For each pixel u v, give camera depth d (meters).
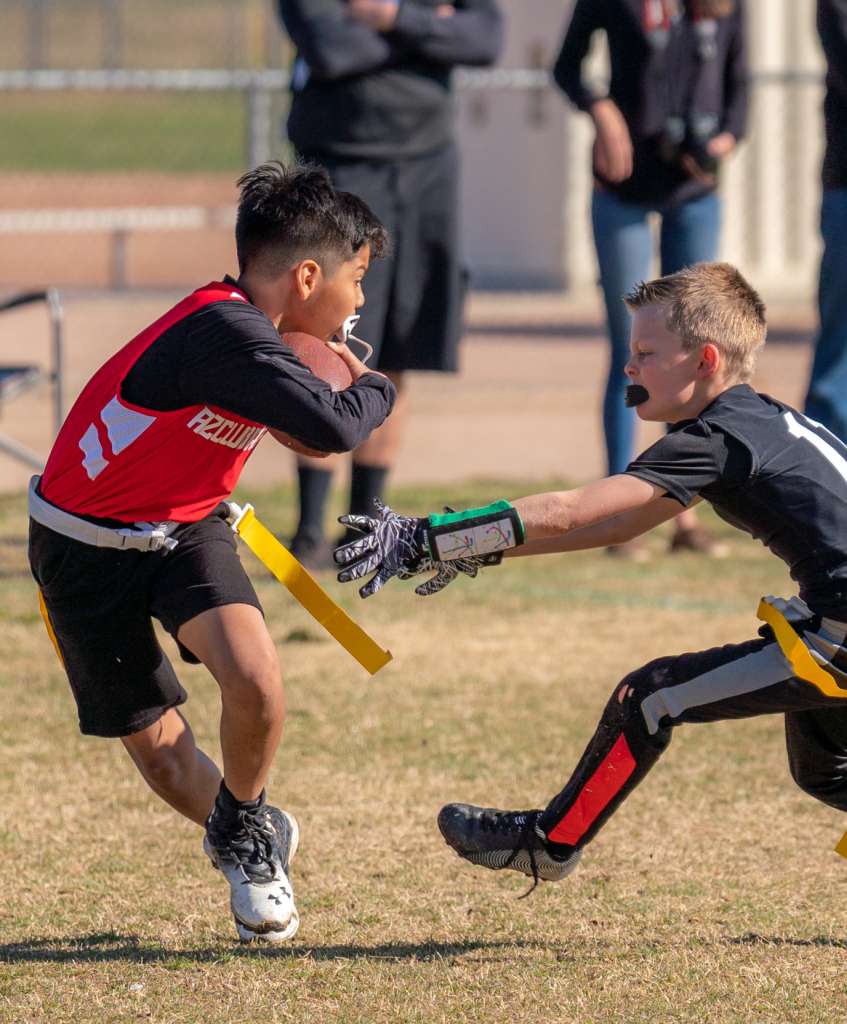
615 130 25.08
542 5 59.47
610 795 12.16
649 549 28.56
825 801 12.64
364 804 15.93
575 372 44.00
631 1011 11.24
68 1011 11.32
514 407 40.38
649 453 11.53
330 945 12.61
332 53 23.75
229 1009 11.32
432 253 24.84
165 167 109.88
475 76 51.62
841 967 12.03
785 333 51.81
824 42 24.78
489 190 62.59
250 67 112.69
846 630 11.60
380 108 24.19
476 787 16.42
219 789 12.85
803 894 13.65
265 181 12.73
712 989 11.61
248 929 12.52
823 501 11.55
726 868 14.28
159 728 12.94
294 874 14.20
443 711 18.97
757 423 11.67
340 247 12.53
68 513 12.15
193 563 12.20
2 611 23.45
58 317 27.42
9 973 12.02
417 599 24.58
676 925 12.98
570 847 12.39
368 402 12.25
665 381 11.96
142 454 11.99
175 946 12.59
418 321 25.02
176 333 11.99
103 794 16.25
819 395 25.55
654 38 24.94
